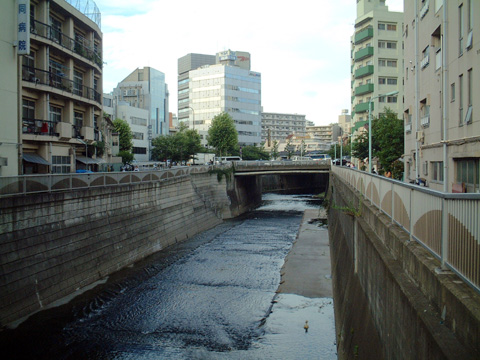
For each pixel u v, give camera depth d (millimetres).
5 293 15695
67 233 19859
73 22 31906
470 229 4957
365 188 14758
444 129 18781
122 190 25641
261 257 28453
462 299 4672
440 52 20875
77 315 17328
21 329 15602
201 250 30656
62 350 14484
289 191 91625
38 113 27453
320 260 26625
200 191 43406
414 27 26641
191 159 79375
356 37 61938
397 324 6953
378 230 10414
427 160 23375
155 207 30828
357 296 12469
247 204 58906
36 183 17938
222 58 140125
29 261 17094
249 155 99812
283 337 15641
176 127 127062
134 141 79312
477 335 4195
